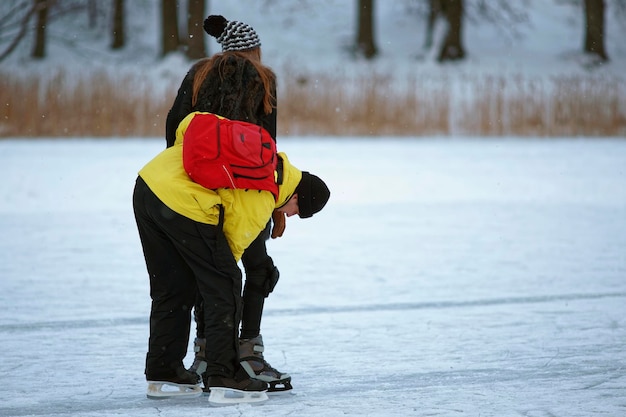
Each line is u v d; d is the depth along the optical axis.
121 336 17.14
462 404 12.74
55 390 13.73
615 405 12.66
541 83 81.44
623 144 68.00
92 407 12.84
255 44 13.52
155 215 12.55
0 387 13.87
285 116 76.25
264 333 17.39
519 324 17.94
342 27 132.00
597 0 119.12
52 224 31.56
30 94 72.19
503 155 57.66
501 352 15.85
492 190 41.53
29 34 119.81
